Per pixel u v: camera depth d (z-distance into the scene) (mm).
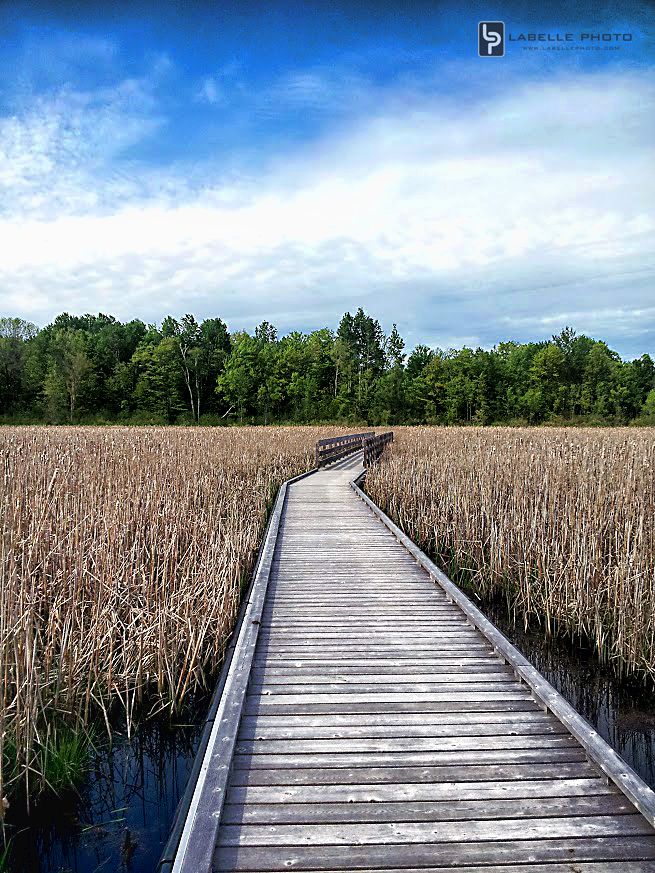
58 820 3152
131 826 3096
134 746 3750
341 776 2637
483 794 2514
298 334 70250
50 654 3898
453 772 2666
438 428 34594
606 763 2600
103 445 12211
